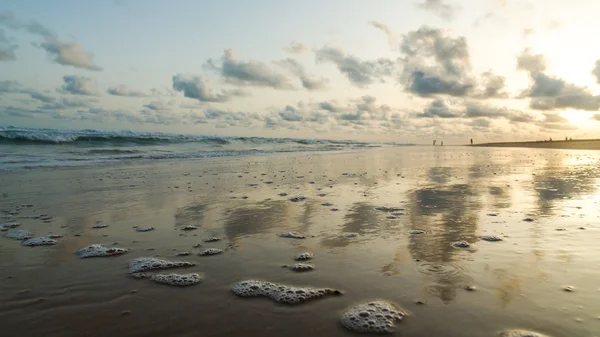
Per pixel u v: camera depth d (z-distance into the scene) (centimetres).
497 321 223
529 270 300
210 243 392
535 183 794
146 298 262
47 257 349
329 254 352
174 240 402
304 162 1493
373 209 548
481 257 335
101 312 241
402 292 266
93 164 1315
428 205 570
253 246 379
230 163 1427
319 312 240
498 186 758
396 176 962
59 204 595
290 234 420
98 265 328
